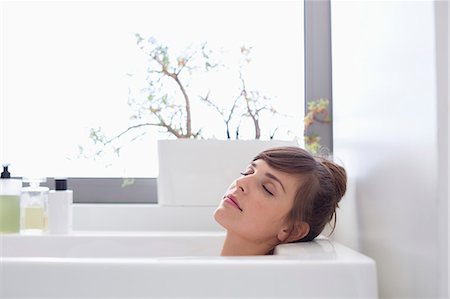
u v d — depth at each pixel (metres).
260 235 0.91
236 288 0.62
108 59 1.50
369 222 0.94
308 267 0.64
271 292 0.63
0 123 1.50
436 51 0.65
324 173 0.93
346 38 1.14
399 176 0.78
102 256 1.10
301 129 1.45
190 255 1.10
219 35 1.50
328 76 1.44
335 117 1.25
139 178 1.41
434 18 0.65
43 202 1.21
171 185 1.25
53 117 1.50
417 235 0.70
